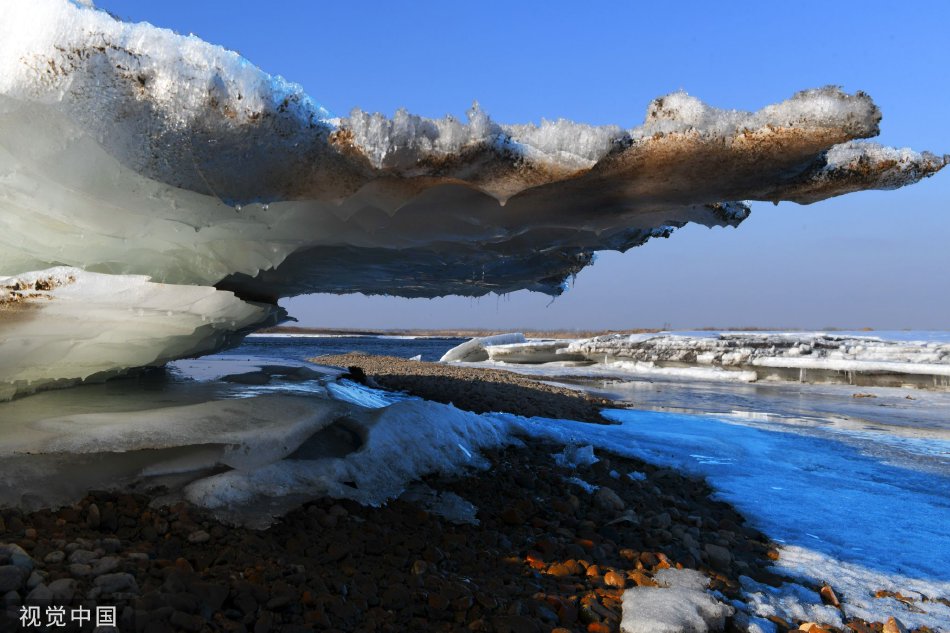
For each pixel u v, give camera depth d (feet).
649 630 9.46
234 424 13.93
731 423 31.27
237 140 10.55
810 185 13.52
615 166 12.21
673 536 14.52
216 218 12.48
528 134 11.71
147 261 14.64
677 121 11.70
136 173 10.95
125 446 12.30
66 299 12.75
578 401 36.91
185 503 11.78
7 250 13.70
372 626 8.59
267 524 11.66
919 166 13.37
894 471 22.72
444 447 17.26
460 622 9.12
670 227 20.84
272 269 19.13
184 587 8.48
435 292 25.94
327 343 135.03
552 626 9.39
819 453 25.30
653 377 63.41
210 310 15.33
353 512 13.05
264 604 8.65
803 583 12.71
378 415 17.16
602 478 18.51
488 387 37.96
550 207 14.34
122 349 15.30
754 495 18.54
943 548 14.94
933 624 11.16
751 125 11.65
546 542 12.69
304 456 14.52
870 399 46.75
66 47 9.62
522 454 19.89
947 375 52.47
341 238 15.40
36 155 10.61
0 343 12.41
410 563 11.09
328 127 11.10
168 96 10.00
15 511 10.57
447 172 11.65
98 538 10.09
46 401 15.15
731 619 10.52
